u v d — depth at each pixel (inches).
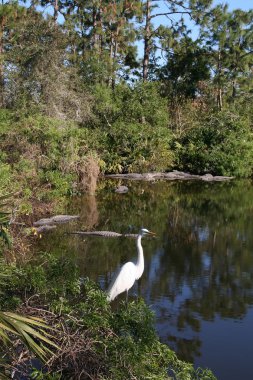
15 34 986.7
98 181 1003.3
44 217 614.9
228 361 278.1
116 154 1089.4
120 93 1176.2
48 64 943.7
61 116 898.1
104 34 1262.3
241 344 298.5
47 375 187.9
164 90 1398.9
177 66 1385.3
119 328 212.8
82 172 828.0
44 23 993.5
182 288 390.6
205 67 1375.5
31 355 201.2
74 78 1047.0
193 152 1181.7
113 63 1184.2
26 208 537.3
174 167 1210.6
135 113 1154.0
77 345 195.9
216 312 343.9
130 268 338.0
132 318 216.5
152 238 547.5
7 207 476.1
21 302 209.8
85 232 548.1
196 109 1448.1
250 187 991.6
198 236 562.3
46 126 769.6
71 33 1158.3
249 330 316.5
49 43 965.2
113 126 1101.1
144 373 194.1
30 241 504.7
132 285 368.8
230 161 1167.0
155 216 673.0
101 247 496.4
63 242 508.1
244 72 1434.5
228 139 1190.3
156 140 1151.6
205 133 1219.2
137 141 1123.3
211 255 485.7
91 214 664.4
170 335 307.4
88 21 1331.2
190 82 1397.6
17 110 846.5
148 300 362.9
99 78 1155.9
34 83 917.2
